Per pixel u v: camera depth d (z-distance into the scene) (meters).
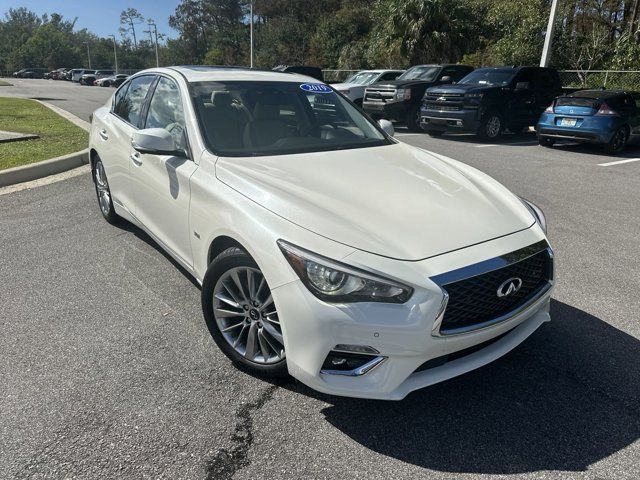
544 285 2.86
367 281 2.33
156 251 4.79
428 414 2.71
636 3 23.36
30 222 5.55
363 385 2.42
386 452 2.45
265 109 3.84
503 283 2.55
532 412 2.74
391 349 2.34
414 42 25.05
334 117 4.16
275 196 2.78
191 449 2.44
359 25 41.47
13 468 2.29
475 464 2.39
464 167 3.82
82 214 5.83
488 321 2.54
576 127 10.93
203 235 3.12
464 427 2.62
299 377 2.54
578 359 3.21
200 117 3.56
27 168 7.35
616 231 5.67
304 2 57.44
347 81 18.14
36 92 31.83
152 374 2.99
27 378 2.93
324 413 2.70
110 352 3.20
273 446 2.47
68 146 9.41
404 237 2.54
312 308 2.38
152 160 3.78
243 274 2.86
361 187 3.00
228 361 3.13
